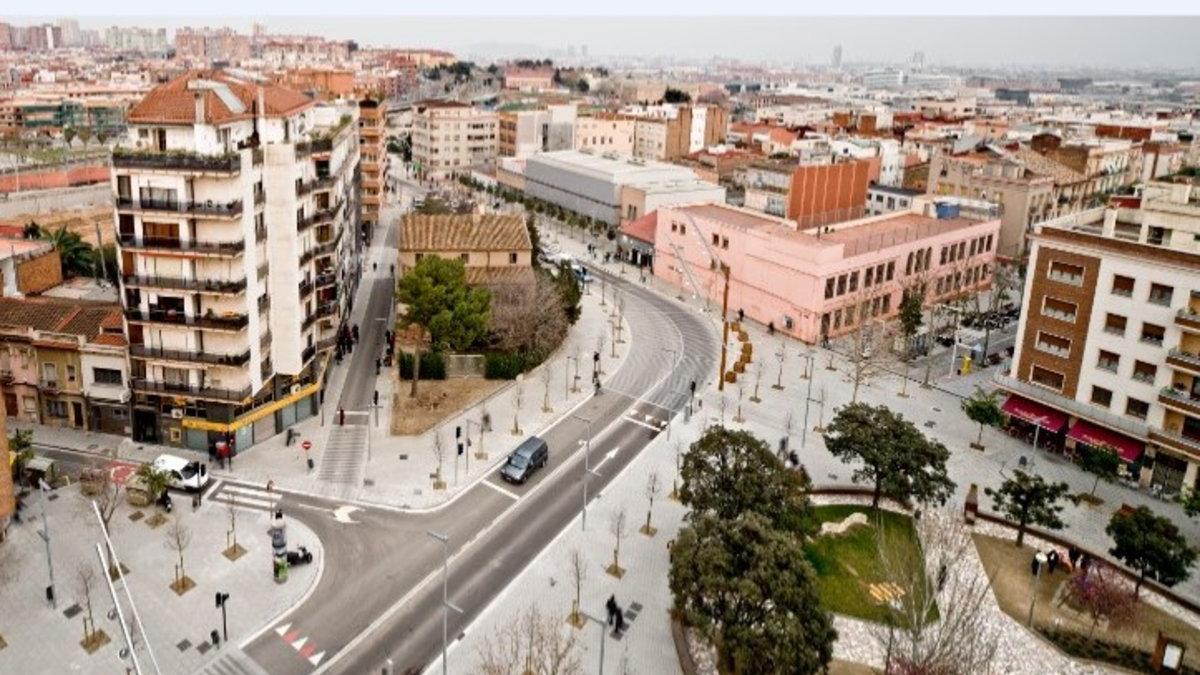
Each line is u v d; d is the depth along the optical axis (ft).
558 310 317.83
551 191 574.15
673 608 164.66
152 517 197.98
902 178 622.13
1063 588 187.21
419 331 269.64
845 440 205.67
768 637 138.21
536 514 208.23
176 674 151.23
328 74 524.11
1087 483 235.40
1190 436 224.74
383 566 185.37
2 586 171.01
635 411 270.05
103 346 228.43
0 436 176.24
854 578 185.78
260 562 184.24
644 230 458.50
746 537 156.15
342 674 153.58
